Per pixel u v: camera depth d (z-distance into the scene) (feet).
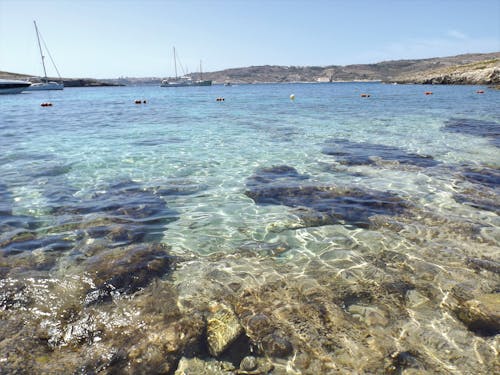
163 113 95.76
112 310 14.32
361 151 42.78
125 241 20.42
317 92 235.81
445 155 39.81
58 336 12.80
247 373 11.50
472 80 260.42
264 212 24.88
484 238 20.25
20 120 79.71
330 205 25.73
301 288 15.97
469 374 11.18
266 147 46.16
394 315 14.06
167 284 16.26
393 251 19.19
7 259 17.94
